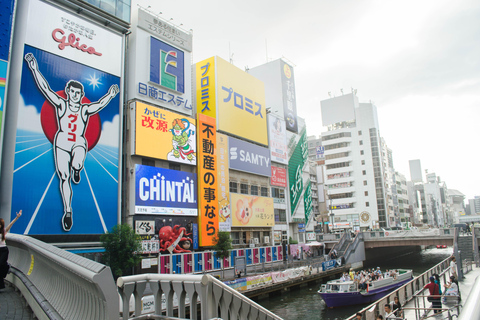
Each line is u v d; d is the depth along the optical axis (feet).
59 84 103.76
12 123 93.86
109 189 111.86
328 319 101.50
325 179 387.14
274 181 203.62
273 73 241.14
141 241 109.29
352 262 202.08
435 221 606.55
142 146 125.18
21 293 34.35
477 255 138.21
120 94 119.85
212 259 138.51
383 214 361.71
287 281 138.10
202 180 145.59
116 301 15.48
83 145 106.93
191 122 146.82
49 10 104.47
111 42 119.55
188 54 153.89
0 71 88.69
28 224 92.68
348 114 393.29
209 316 18.74
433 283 60.90
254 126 192.44
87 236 104.06
